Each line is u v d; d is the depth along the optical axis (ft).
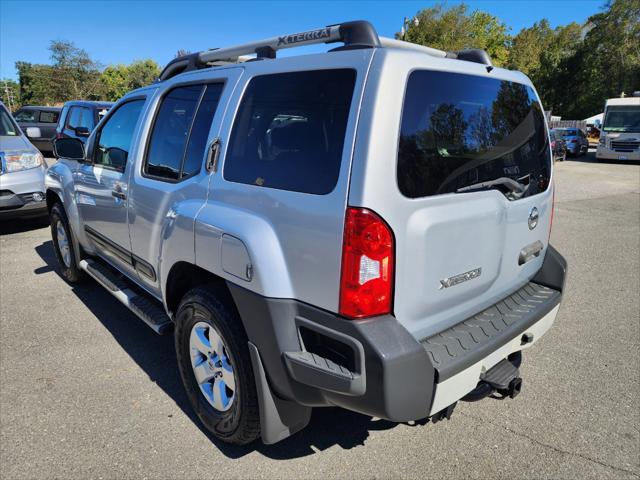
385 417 6.27
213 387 8.67
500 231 8.08
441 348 7.02
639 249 22.70
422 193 6.63
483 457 8.65
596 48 155.63
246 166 7.83
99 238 13.28
